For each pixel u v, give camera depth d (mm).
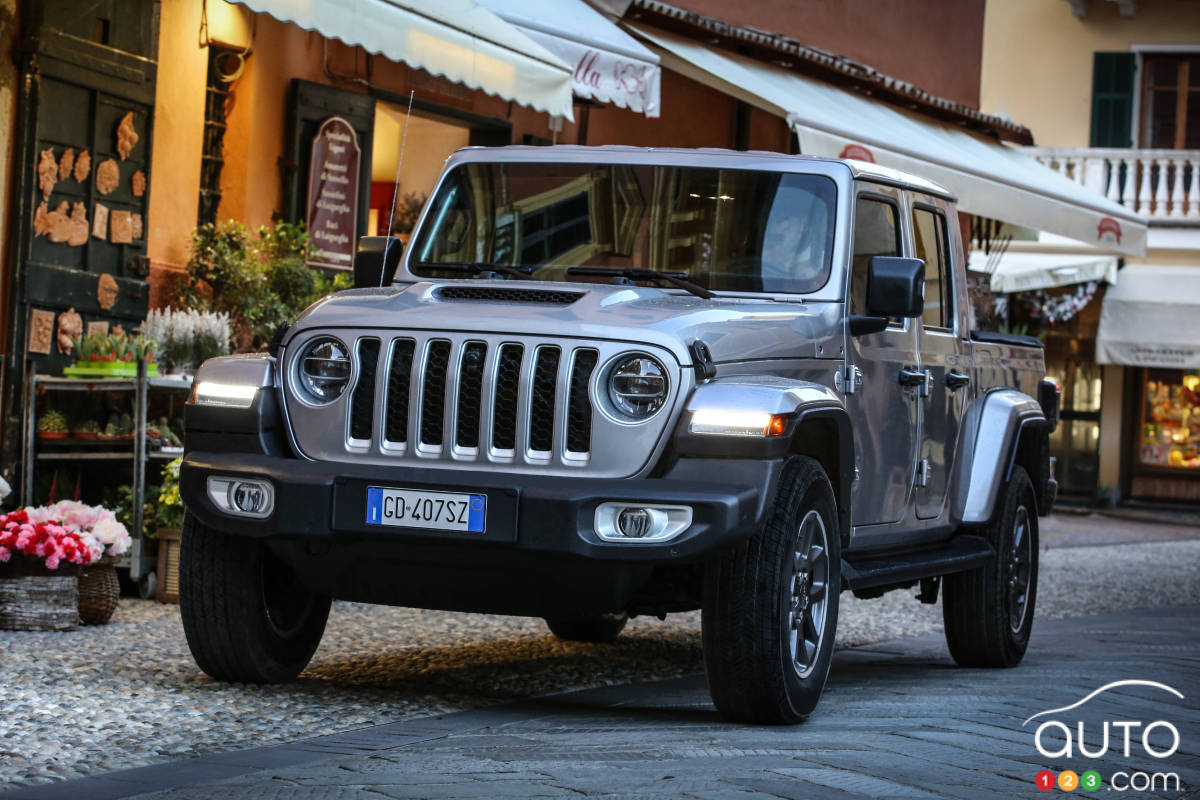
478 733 5805
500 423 5957
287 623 6887
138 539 9547
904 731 6016
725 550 5719
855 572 6766
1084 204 17281
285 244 11977
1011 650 8609
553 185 7320
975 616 8422
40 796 4711
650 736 5758
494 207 7375
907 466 7570
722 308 6340
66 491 10305
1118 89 29453
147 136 11180
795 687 6113
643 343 5879
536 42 11945
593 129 16297
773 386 5938
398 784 4852
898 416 7410
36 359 10305
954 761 5461
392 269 7426
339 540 5988
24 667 7062
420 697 6684
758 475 5770
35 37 10094
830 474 6633
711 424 5781
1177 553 18859
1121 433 28406
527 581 5938
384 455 6055
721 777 5008
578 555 5684
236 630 6539
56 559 8289
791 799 4750
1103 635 10297
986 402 8523
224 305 11586
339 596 6395
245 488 6094
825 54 16688
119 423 10094
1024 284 26516
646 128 17047
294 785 4852
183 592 6523
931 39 22312
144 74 11086
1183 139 29297
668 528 5688
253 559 6516
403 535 5836
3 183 10039
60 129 10430
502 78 10867
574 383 5906
